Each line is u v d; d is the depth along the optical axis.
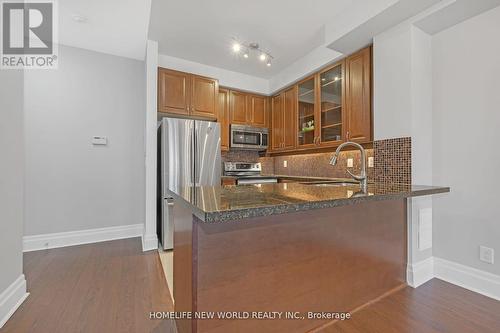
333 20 2.50
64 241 2.98
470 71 1.97
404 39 2.11
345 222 1.62
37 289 1.95
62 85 2.97
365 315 1.61
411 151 2.05
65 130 2.99
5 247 1.61
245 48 3.20
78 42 2.92
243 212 0.95
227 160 4.36
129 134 3.36
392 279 1.91
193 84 3.45
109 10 2.27
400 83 2.14
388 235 1.88
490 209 1.87
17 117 1.77
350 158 3.25
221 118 3.93
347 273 1.63
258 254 1.27
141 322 1.56
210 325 1.14
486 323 1.53
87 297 1.84
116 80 3.28
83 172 3.09
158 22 2.61
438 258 2.15
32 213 2.83
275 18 2.54
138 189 3.41
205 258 1.12
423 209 2.10
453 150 2.07
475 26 1.95
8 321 1.55
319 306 1.49
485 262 1.88
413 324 1.53
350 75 2.81
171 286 2.02
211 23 2.63
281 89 4.06
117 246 2.99
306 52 3.34
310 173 3.93
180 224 1.39
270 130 4.39
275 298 1.32
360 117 2.69
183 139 3.07
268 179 4.02
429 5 1.91
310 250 1.45
